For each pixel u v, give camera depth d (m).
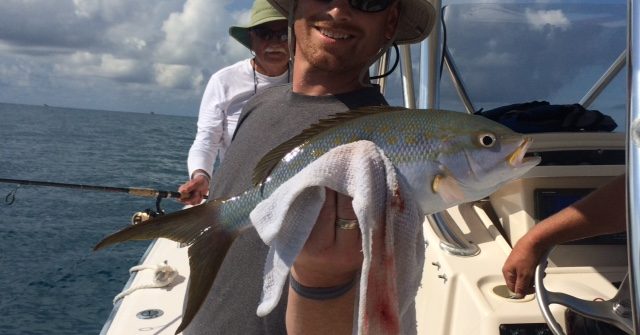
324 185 1.05
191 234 1.33
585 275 2.01
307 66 1.60
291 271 1.20
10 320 5.42
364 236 1.01
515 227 2.24
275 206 1.11
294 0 1.70
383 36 1.63
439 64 2.37
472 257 2.10
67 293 6.11
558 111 2.44
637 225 0.98
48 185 4.64
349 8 1.50
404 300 1.07
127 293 2.99
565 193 2.20
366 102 1.56
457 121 1.22
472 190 1.22
